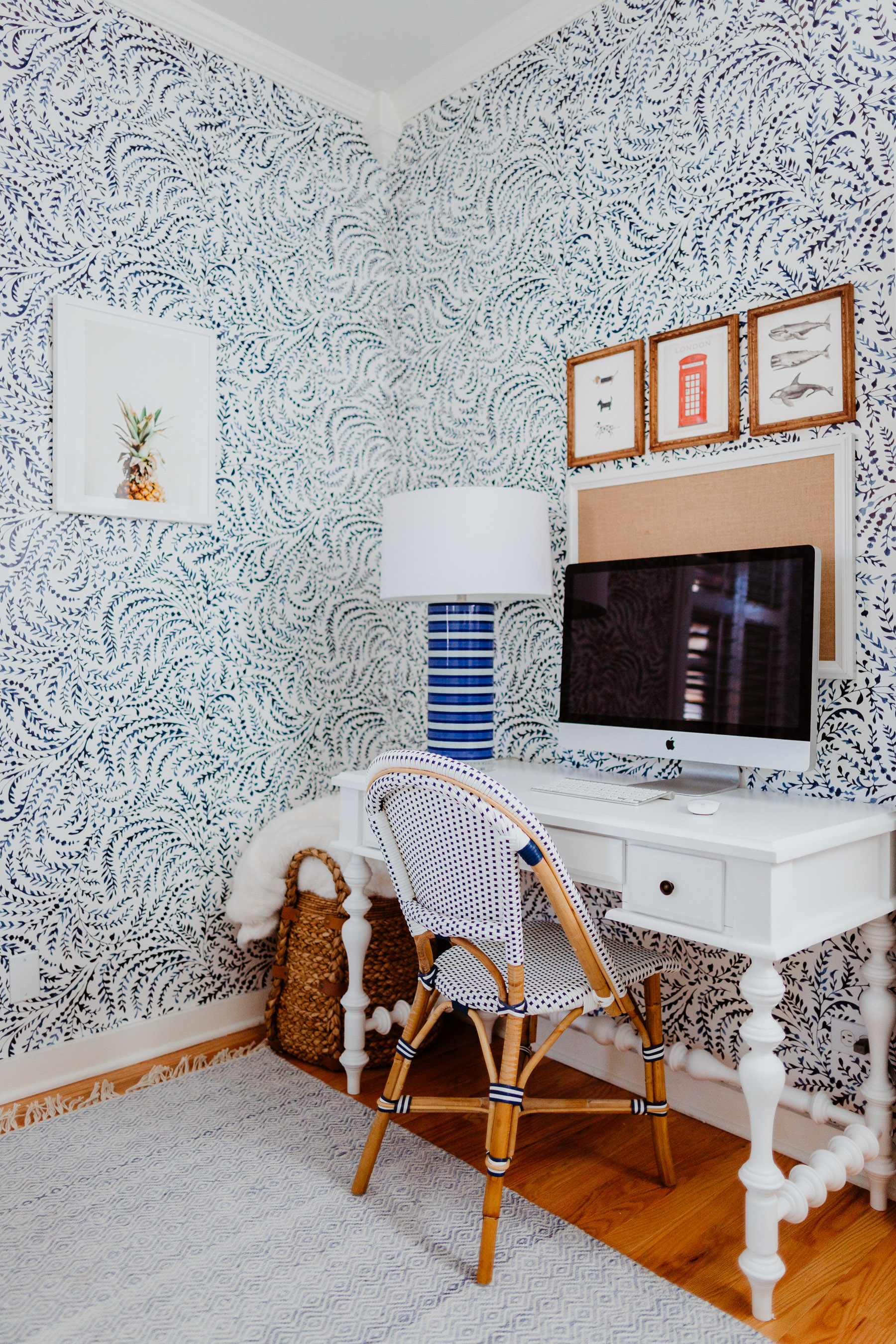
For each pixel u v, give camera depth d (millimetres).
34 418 2031
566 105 2256
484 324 2496
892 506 1668
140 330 2199
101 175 2143
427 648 2531
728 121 1910
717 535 1939
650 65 2061
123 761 2193
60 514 2076
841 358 1729
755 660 1688
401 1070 1603
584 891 2199
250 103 2453
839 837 1403
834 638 1733
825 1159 1479
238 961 2412
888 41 1661
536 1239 1503
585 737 2012
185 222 2309
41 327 2039
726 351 1919
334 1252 1468
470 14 2332
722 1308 1345
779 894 1289
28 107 2018
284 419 2537
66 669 2088
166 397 2252
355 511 2729
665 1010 2014
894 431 1664
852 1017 1714
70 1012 2102
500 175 2441
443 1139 1841
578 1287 1387
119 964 2186
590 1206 1605
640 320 2094
